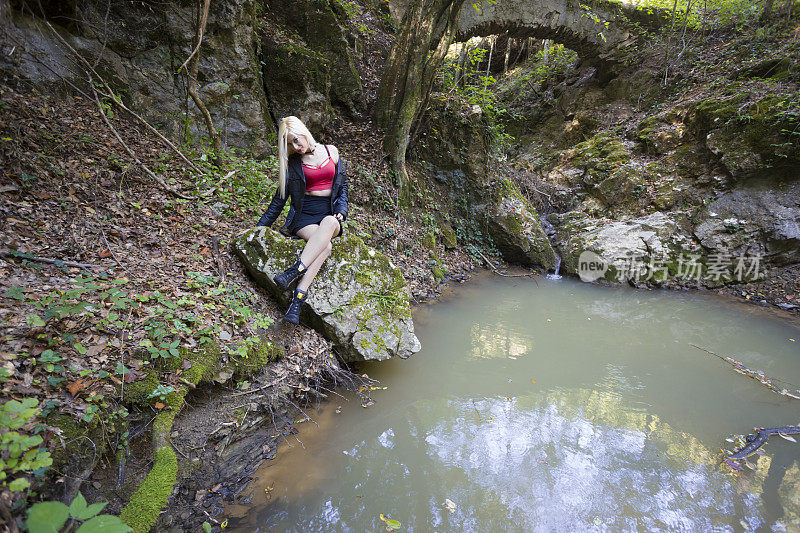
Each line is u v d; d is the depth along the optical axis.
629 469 2.91
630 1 11.80
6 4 4.30
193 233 4.07
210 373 2.82
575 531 2.39
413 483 2.71
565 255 8.07
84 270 3.07
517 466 2.91
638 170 8.78
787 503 2.63
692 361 4.63
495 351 4.70
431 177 8.15
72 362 2.34
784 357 4.80
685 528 2.43
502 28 10.27
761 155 7.38
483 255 8.03
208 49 5.96
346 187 3.61
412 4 7.00
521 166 11.71
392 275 3.96
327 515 2.38
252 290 3.68
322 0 7.60
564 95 13.22
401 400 3.59
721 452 3.12
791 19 9.62
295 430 2.99
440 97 8.04
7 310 2.43
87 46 4.99
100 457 2.13
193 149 5.48
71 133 4.33
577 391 3.93
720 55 10.08
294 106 6.93
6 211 3.29
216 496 2.36
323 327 3.60
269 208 3.58
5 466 1.62
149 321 2.82
